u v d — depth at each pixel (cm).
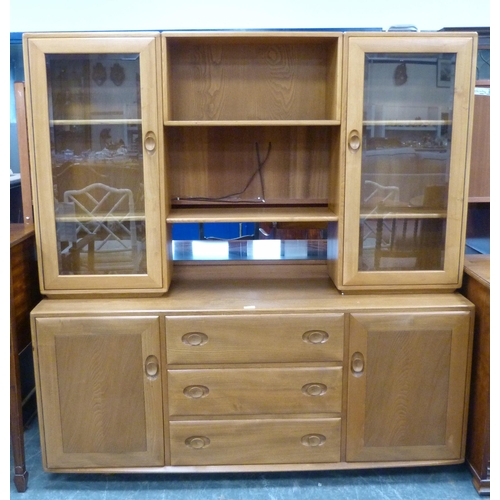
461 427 191
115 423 187
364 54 176
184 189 215
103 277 188
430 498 185
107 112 183
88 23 265
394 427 190
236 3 260
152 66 174
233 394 186
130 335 181
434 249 196
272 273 221
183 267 221
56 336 180
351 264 190
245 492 188
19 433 185
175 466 191
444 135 188
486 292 181
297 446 190
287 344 183
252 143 212
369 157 188
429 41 176
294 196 216
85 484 194
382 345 184
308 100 207
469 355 187
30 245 199
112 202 188
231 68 204
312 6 260
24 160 211
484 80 211
